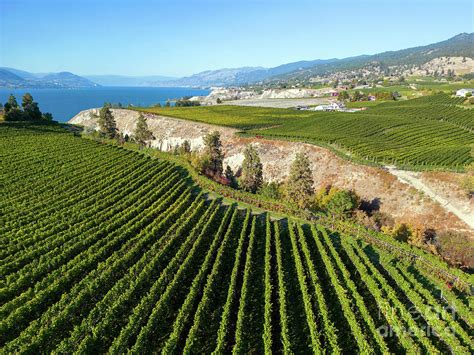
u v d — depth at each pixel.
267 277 37.47
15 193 55.34
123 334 28.98
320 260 44.53
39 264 38.19
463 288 39.69
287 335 29.55
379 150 86.81
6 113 118.25
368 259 42.38
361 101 189.25
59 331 30.39
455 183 66.00
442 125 113.69
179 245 46.09
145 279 37.38
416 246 50.06
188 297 33.94
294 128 117.69
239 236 50.06
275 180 85.81
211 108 173.00
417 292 37.28
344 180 76.06
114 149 86.19
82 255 40.62
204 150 92.50
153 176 70.00
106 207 54.94
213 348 30.28
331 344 29.28
